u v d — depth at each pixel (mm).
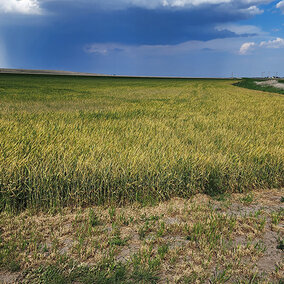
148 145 5324
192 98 20672
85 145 4957
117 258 2607
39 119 8352
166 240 2936
